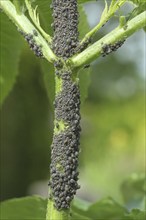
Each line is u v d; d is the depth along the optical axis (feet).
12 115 4.94
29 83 5.05
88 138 6.33
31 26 1.10
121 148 6.75
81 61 1.07
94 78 6.02
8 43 1.58
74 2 1.10
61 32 1.08
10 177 4.90
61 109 1.07
